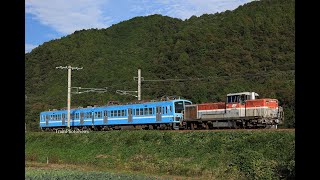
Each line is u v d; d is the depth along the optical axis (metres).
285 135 23.03
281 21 78.06
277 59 67.00
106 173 24.92
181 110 38.00
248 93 32.44
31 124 70.12
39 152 41.75
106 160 32.09
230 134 26.12
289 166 19.73
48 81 90.06
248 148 23.88
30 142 46.72
